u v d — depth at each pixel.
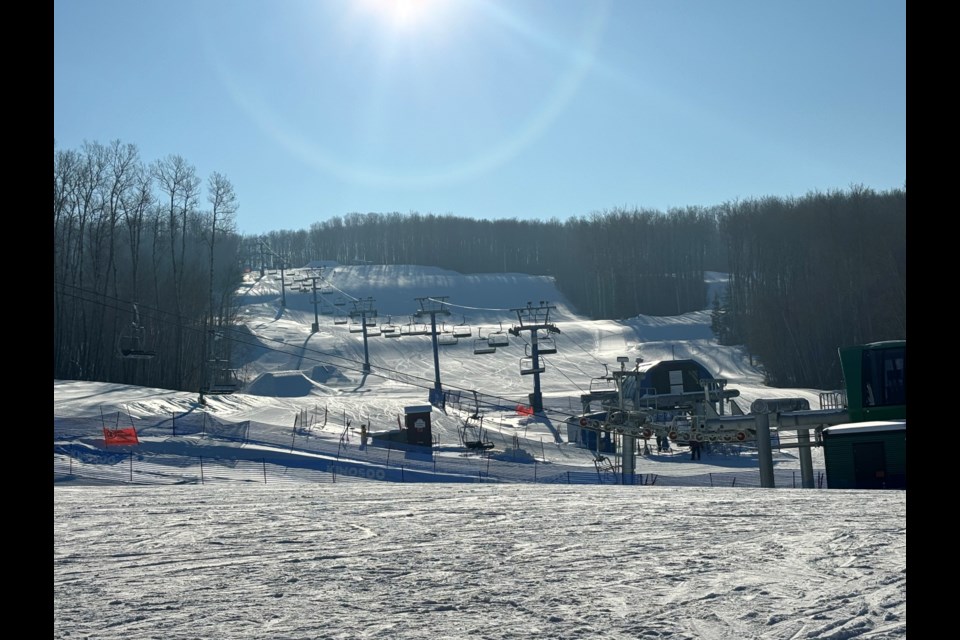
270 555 7.64
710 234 195.25
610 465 41.22
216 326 85.69
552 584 6.09
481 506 11.55
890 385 25.92
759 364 107.31
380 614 5.29
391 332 79.56
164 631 4.96
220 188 83.25
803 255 112.06
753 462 45.06
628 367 106.94
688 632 4.71
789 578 6.08
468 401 80.00
